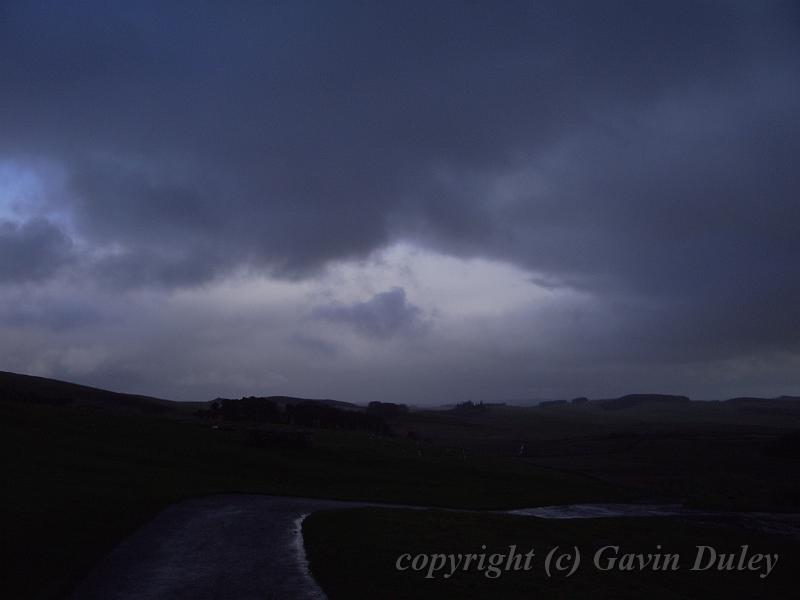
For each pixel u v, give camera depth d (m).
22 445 41.88
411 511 28.80
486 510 37.78
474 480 50.44
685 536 29.75
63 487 28.83
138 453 44.81
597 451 91.19
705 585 23.05
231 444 53.59
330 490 39.69
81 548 18.95
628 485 56.56
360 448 60.22
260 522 24.25
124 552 19.06
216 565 17.75
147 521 23.78
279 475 43.84
